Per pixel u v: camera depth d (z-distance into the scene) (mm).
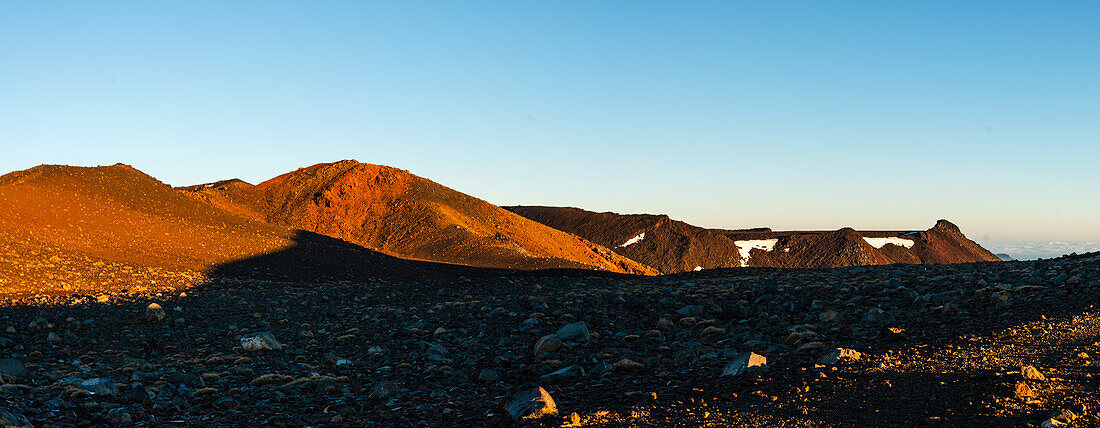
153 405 12984
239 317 29594
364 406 12883
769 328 20797
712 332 20359
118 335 24391
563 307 28953
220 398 13852
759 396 10906
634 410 10633
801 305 25406
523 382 15094
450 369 16797
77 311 28406
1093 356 12125
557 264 94625
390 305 35469
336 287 46031
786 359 14867
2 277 34781
